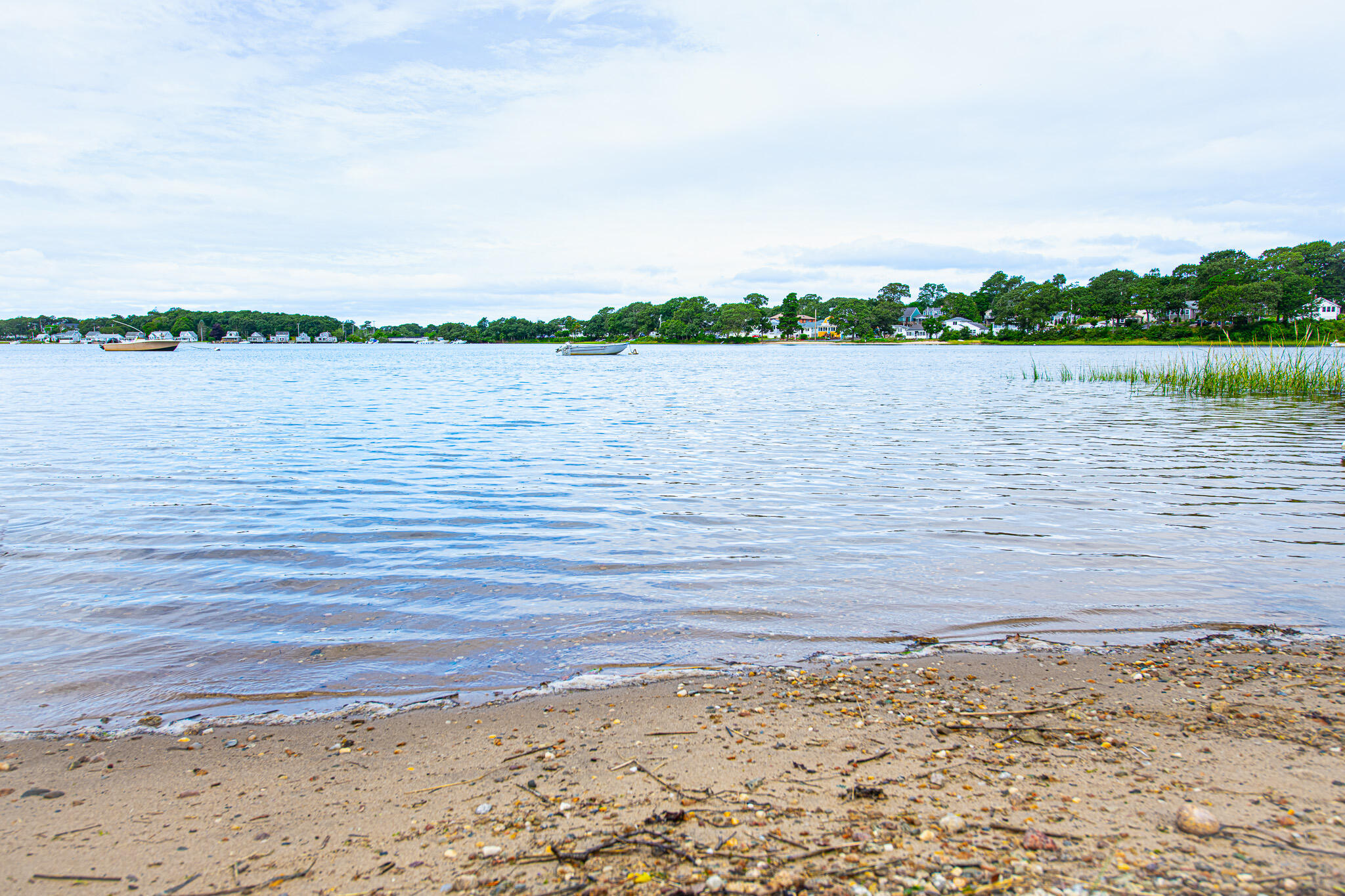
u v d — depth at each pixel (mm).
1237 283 128125
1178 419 24266
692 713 5254
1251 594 7664
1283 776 4188
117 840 3820
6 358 111812
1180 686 5559
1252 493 12711
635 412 28469
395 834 3836
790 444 18922
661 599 7660
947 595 7742
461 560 9039
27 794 4305
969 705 5297
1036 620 7039
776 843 3639
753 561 8938
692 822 3857
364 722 5223
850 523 10734
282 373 66250
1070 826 3721
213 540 9938
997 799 4020
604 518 11102
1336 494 12578
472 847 3689
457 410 29828
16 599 7727
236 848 3738
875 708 5273
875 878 3324
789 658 6246
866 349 140875
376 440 20156
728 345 193375
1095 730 4859
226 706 5512
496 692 5684
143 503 12125
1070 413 26422
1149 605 7383
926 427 22469
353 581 8289
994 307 175125
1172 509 11547
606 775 4402
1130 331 137500
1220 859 3381
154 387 45250
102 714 5391
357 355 131375
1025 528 10430
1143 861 3383
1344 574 8273
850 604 7496
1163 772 4273
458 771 4516
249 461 16344
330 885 3408
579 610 7395
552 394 39375
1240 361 35250
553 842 3711
